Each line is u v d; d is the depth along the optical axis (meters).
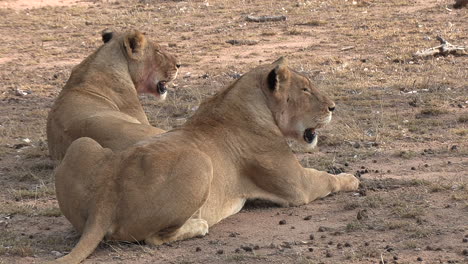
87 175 9.88
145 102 20.14
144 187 9.69
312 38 29.77
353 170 13.70
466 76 21.77
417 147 15.15
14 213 11.77
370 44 27.69
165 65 15.70
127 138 12.48
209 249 9.94
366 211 11.25
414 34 29.06
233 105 11.35
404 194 11.97
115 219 9.67
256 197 11.49
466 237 10.07
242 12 37.16
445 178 12.80
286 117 11.73
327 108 11.89
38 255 9.93
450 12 33.94
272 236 10.42
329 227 10.72
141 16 37.53
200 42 29.97
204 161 9.98
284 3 39.25
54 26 35.72
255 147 11.37
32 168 14.59
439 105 18.50
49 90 22.86
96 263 9.41
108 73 14.91
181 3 41.12
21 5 42.66
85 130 13.01
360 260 9.41
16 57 28.67
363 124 17.12
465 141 15.45
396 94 19.95
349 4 37.62
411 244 9.84
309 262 9.27
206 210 10.62
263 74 11.61
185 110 19.27
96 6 42.06
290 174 11.56
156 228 9.82
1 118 19.25
